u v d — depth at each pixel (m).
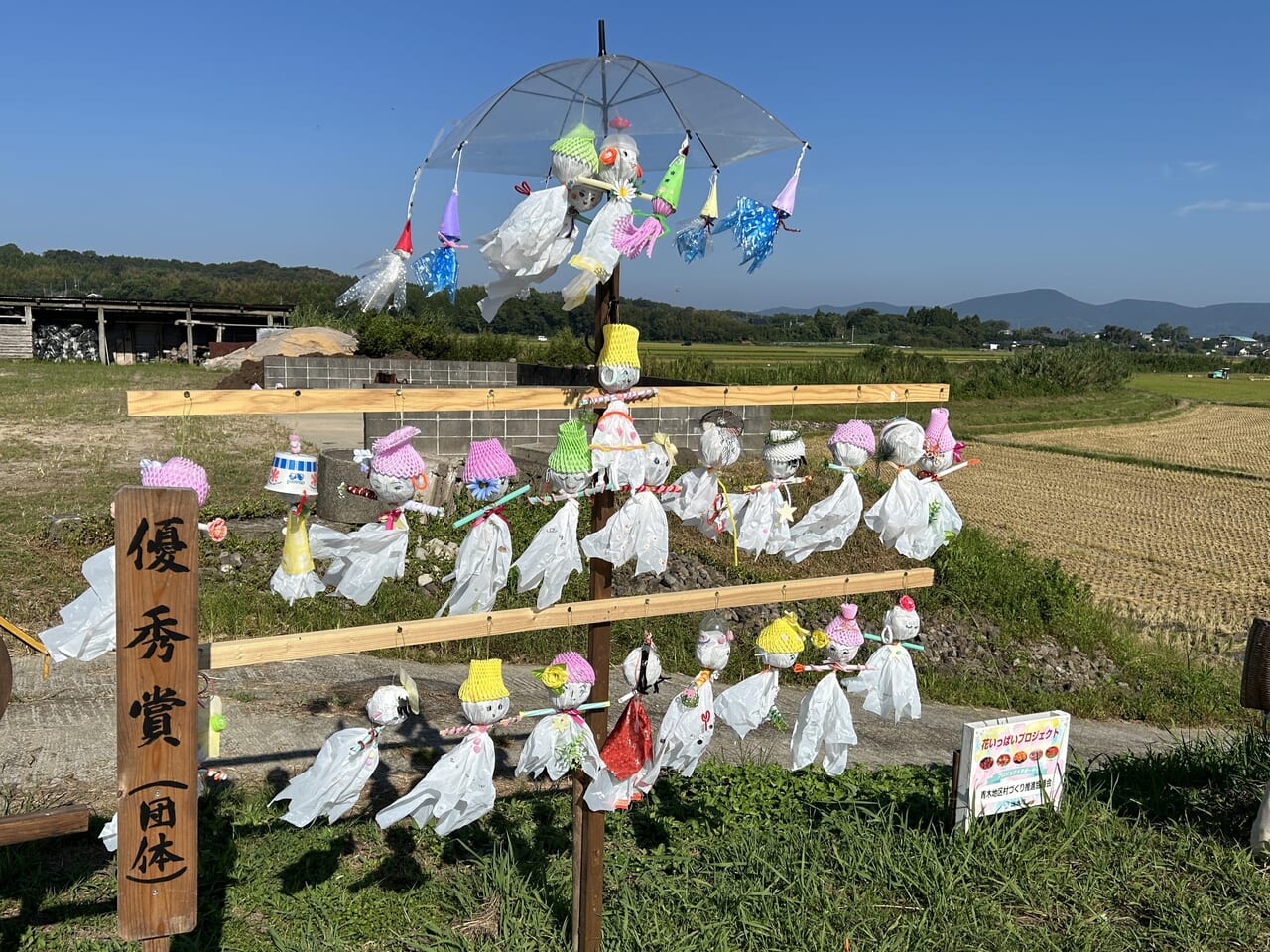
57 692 6.34
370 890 4.34
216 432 19.42
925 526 4.38
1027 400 44.47
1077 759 6.27
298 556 3.29
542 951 3.91
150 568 2.81
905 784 5.95
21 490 12.98
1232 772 6.18
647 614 3.88
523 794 5.51
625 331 3.57
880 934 4.20
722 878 4.52
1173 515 21.33
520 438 13.79
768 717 4.46
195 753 2.95
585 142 3.37
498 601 8.83
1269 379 86.50
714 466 3.98
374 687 6.93
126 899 2.90
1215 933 4.44
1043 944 4.26
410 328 32.88
